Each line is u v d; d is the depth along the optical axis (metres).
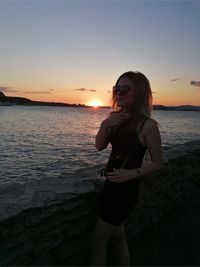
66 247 2.80
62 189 2.92
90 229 3.02
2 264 2.25
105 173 2.49
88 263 3.02
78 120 81.69
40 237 2.51
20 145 25.45
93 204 2.99
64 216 2.70
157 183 4.09
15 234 2.33
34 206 2.46
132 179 2.43
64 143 27.50
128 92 2.39
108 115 2.63
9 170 15.34
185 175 4.92
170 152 5.04
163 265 3.27
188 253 3.52
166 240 3.78
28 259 2.44
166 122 79.88
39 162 17.70
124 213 2.44
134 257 3.36
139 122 2.33
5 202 2.53
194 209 4.72
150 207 3.96
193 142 6.51
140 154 2.36
